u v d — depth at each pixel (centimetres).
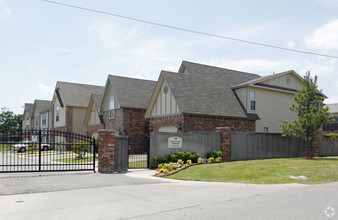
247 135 2030
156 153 1711
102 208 760
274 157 2153
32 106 5719
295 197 871
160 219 649
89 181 1214
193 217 658
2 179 1237
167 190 1023
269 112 2720
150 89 3384
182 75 2550
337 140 2508
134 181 1236
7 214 708
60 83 4222
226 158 1908
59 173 1459
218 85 2689
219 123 2369
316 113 2033
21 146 3397
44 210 745
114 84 3131
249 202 807
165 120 2406
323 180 1358
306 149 2314
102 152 1528
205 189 1045
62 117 4109
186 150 1809
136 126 2981
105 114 3266
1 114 6588
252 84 2567
